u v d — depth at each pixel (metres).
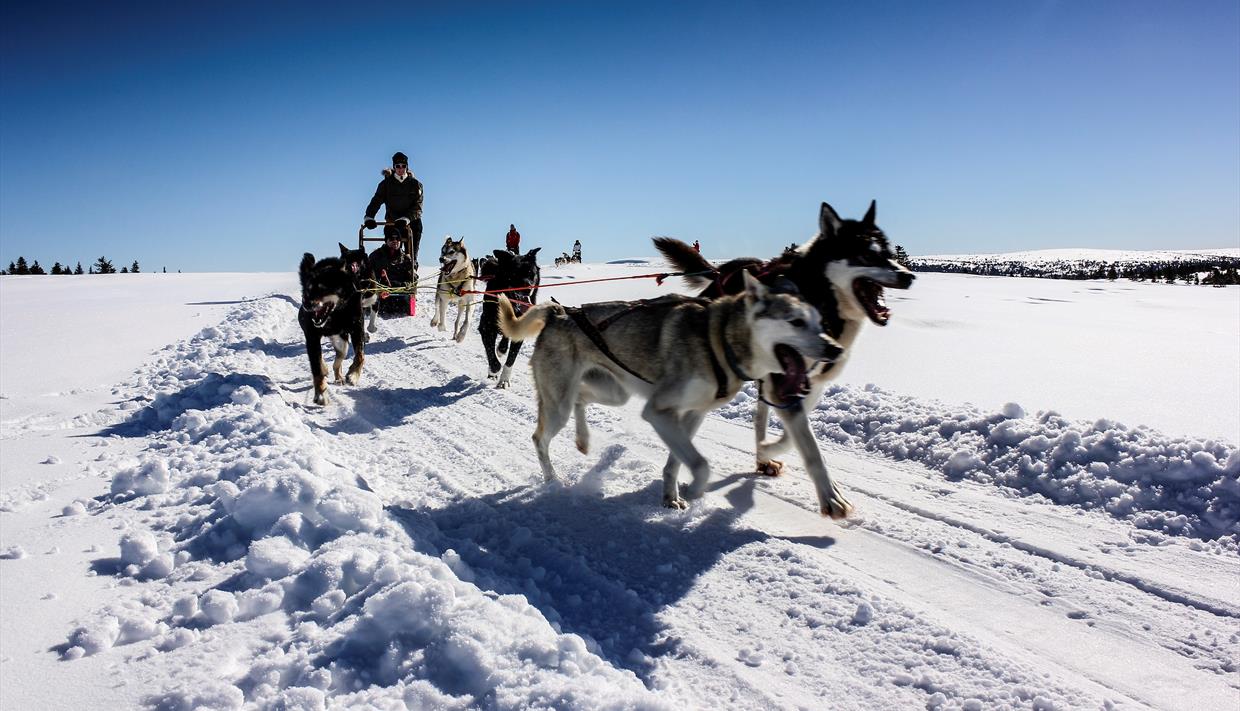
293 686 2.72
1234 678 3.10
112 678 2.78
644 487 5.53
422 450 6.48
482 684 2.73
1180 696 3.00
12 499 4.67
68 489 4.92
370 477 5.62
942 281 31.64
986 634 3.47
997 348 11.16
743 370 4.89
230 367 9.57
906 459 6.06
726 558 4.33
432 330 13.89
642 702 2.58
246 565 3.63
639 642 3.50
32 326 14.51
